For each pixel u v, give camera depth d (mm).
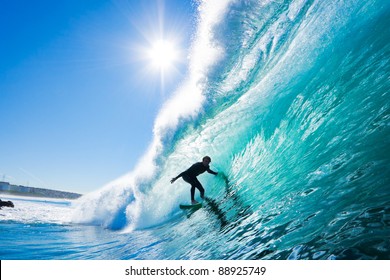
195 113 7562
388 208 1587
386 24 3430
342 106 3191
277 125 4473
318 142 3156
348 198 1941
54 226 8094
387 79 2834
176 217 6031
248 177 4574
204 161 5766
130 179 9438
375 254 1339
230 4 6898
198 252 2844
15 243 5008
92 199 10195
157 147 8070
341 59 3855
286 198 2684
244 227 2770
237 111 6156
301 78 4594
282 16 6020
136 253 3811
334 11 4570
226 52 7191
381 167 1990
